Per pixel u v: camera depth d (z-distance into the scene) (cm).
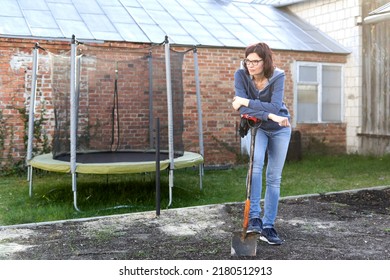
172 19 1145
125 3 1169
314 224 521
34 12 992
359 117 1188
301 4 1341
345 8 1205
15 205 639
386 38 1120
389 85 1116
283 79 413
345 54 1202
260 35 1163
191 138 1027
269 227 443
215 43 1052
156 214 561
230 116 1065
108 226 513
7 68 888
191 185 795
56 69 751
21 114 903
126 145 967
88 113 933
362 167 994
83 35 942
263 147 421
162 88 959
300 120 1153
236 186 786
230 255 409
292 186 773
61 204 646
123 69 967
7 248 438
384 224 523
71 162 617
